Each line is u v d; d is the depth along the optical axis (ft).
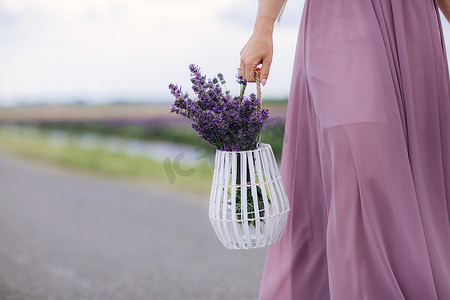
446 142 4.54
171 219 14.51
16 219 14.99
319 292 4.77
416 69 4.36
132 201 17.83
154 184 22.03
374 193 3.84
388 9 4.31
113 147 38.27
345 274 3.93
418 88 4.36
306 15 4.49
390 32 4.27
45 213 15.93
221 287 8.46
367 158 3.84
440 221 4.36
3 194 20.17
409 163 4.05
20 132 65.10
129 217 15.02
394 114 3.96
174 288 8.50
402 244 3.84
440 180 4.41
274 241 4.70
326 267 4.74
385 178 3.84
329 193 4.33
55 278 9.20
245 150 4.56
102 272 9.55
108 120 66.80
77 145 40.96
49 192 20.59
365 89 3.93
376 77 3.97
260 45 4.59
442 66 4.53
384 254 3.83
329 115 4.01
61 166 30.96
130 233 12.93
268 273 5.07
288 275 4.91
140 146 44.34
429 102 4.40
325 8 4.33
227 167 4.55
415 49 4.36
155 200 17.84
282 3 4.69
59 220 14.76
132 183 22.77
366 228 3.87
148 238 12.34
